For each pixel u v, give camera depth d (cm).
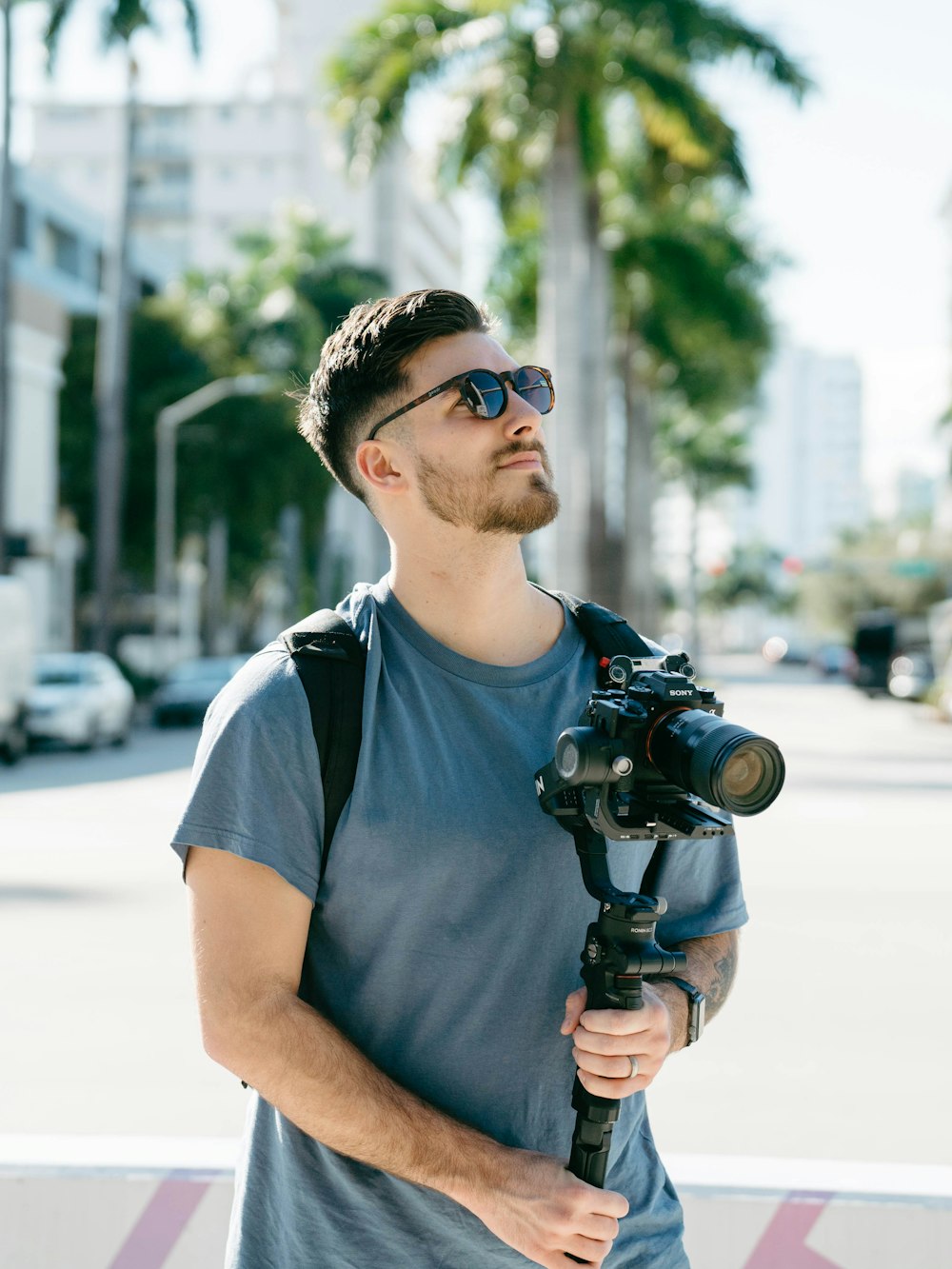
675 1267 171
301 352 4053
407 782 157
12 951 714
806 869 981
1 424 2516
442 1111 153
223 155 8688
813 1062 539
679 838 149
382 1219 157
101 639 3088
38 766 1916
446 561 167
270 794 154
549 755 164
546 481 167
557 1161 151
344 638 162
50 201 4109
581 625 177
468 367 164
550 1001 159
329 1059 149
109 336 3081
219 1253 236
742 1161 254
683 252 2948
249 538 5041
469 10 2106
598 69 2039
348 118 2123
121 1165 242
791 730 2742
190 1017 595
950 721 3039
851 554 8606
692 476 5938
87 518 4081
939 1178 244
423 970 157
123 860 1012
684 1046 166
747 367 3372
